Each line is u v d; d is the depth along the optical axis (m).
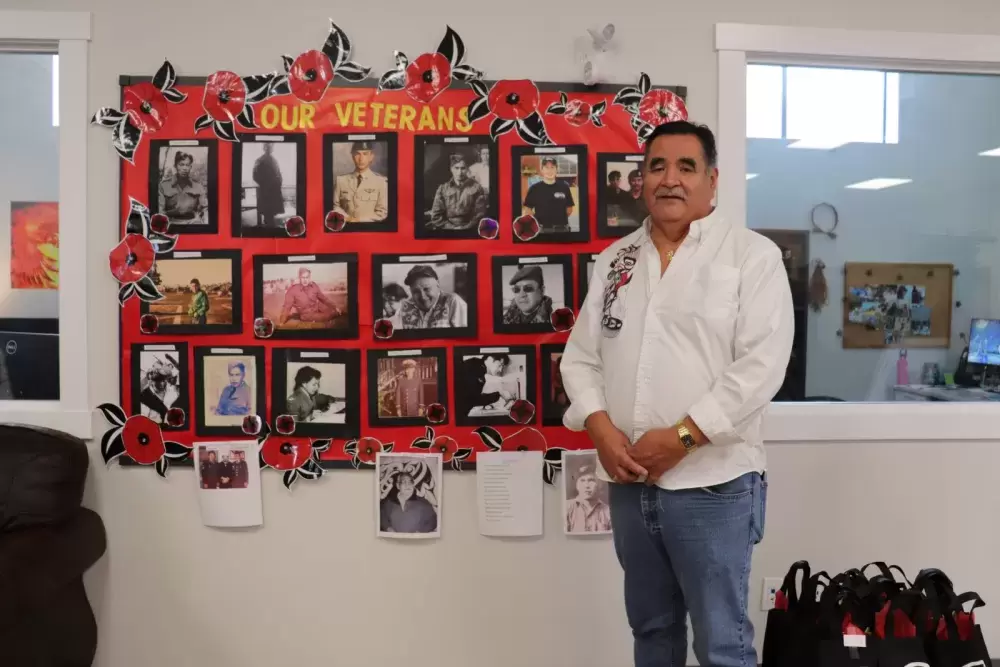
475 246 2.04
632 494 1.53
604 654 2.08
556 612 2.07
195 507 2.05
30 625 1.66
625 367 1.53
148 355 2.04
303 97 2.03
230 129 2.03
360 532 2.05
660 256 1.57
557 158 2.04
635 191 2.05
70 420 2.02
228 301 2.03
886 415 2.10
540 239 2.04
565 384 1.65
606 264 1.66
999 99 2.20
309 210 2.03
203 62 2.03
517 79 2.04
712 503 1.45
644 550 1.55
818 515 2.11
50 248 2.11
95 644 1.95
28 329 2.11
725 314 1.46
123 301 2.03
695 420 1.40
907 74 2.20
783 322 1.46
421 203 2.04
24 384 2.11
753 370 1.41
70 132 2.01
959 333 2.21
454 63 2.04
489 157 2.04
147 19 2.02
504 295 2.05
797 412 2.09
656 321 1.50
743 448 1.48
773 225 2.17
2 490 1.80
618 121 2.05
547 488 2.06
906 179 2.20
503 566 2.06
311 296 2.03
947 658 1.65
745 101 2.08
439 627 2.06
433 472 2.04
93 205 2.03
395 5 2.03
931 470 2.13
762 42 2.07
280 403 2.04
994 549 2.15
